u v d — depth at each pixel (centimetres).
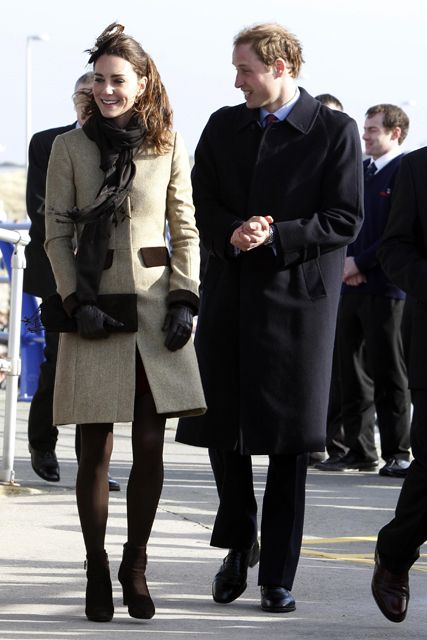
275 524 1711
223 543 1741
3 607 1653
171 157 1644
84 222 1603
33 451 2578
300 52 1745
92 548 1605
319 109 1750
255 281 1723
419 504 1583
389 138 3105
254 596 1788
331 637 1568
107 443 1625
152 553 2030
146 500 1614
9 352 2506
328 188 1720
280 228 1683
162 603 1716
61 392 1622
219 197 1769
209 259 1784
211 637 1539
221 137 1764
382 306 3114
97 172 1620
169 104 1648
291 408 1706
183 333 1609
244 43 1722
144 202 1620
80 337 1616
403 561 1611
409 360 1614
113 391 1593
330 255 1748
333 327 1748
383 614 1620
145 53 1630
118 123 1627
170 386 1605
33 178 2464
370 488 2888
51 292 2464
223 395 1736
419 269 1574
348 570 1980
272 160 1728
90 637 1512
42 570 1869
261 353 1712
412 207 1609
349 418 3191
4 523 2194
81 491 1612
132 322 1595
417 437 1587
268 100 1725
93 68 1620
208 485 2761
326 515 2503
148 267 1620
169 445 3462
